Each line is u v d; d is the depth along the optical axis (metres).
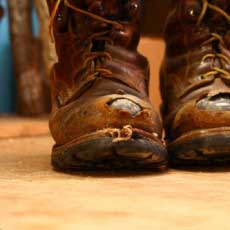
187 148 0.72
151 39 1.69
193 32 0.76
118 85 0.72
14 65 2.14
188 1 0.76
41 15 1.45
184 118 0.73
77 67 0.74
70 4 0.74
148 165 0.71
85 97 0.71
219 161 0.74
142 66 0.75
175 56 0.78
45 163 0.80
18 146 1.06
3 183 0.66
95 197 0.59
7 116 2.07
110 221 0.51
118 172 0.72
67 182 0.66
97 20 0.73
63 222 0.51
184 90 0.75
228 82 0.74
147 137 0.69
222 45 0.76
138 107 0.69
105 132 0.67
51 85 0.78
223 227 0.50
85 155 0.69
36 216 0.52
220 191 0.62
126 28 0.74
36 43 2.13
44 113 2.17
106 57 0.73
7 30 2.27
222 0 0.76
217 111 0.70
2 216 0.53
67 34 0.75
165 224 0.50
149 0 1.67
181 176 0.70
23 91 2.10
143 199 0.58
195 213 0.53
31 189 0.63
